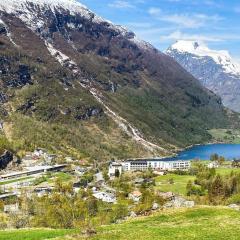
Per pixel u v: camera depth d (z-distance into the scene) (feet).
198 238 232.94
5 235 268.62
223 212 304.30
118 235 242.99
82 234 250.57
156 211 343.87
